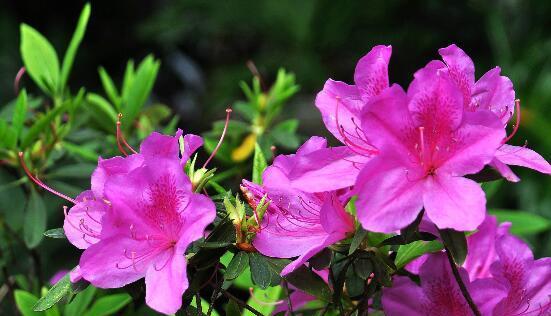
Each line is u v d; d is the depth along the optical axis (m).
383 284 0.69
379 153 0.66
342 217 0.69
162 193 0.68
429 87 0.66
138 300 0.76
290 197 0.70
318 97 0.70
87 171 0.93
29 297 0.85
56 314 0.85
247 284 0.86
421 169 0.66
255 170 0.78
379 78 0.69
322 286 0.70
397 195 0.66
